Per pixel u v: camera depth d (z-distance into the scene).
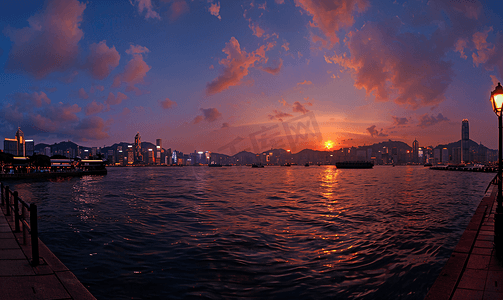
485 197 21.33
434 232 14.28
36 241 6.70
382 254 10.59
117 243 11.86
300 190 40.62
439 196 32.38
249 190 40.75
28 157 96.88
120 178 93.75
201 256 10.12
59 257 10.00
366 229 14.75
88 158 131.62
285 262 9.58
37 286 5.50
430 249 11.37
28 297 5.02
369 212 20.33
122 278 8.13
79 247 11.27
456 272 6.73
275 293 7.28
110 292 7.23
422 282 8.12
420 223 16.47
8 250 7.80
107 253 10.48
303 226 15.39
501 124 8.85
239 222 16.55
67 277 5.98
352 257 10.20
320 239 12.62
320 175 109.00
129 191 40.72
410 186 49.72
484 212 14.84
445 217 18.61
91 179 88.19
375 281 8.15
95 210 21.58
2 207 15.27
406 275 8.61
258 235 13.29
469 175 111.06
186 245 11.56
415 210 21.50
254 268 9.00
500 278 6.37
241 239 12.55
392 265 9.46
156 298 6.92
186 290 7.38
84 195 35.19
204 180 73.31
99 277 8.20
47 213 20.16
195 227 15.12
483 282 6.17
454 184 56.25
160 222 16.55
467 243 9.22
